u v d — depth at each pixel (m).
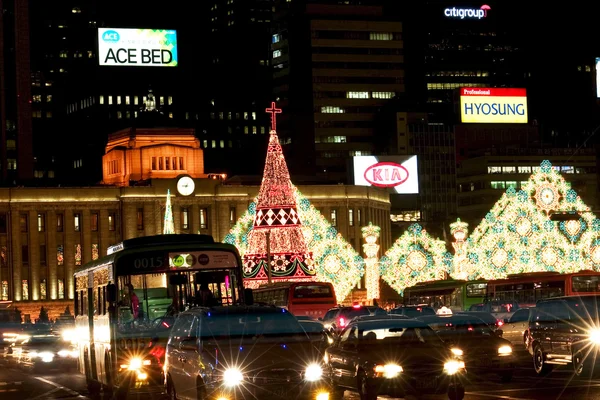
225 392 28.45
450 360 33.50
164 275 37.59
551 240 164.00
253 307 31.16
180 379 31.08
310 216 185.00
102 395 40.88
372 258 158.38
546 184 176.75
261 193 110.50
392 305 134.12
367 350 34.59
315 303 78.75
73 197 181.00
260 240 111.44
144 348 36.06
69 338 69.88
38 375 56.62
